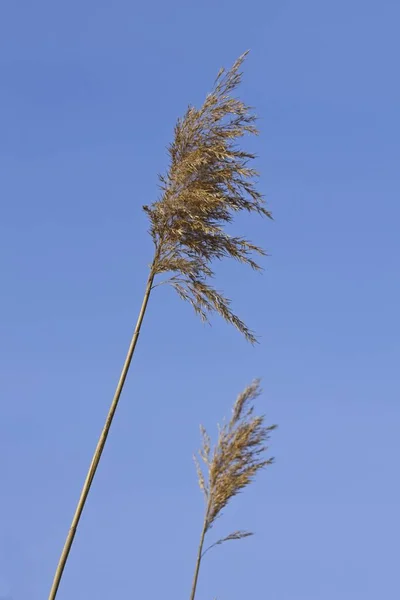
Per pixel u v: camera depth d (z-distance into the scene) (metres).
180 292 13.72
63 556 11.89
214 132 13.70
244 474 12.77
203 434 13.04
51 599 11.71
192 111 13.87
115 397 12.80
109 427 12.63
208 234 13.53
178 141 13.80
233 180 13.52
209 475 12.87
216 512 12.76
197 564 12.66
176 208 13.44
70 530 12.02
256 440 12.94
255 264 13.63
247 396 13.19
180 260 13.55
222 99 13.81
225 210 13.55
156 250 13.77
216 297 13.57
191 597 12.55
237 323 13.61
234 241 13.60
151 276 13.71
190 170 13.45
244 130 13.69
